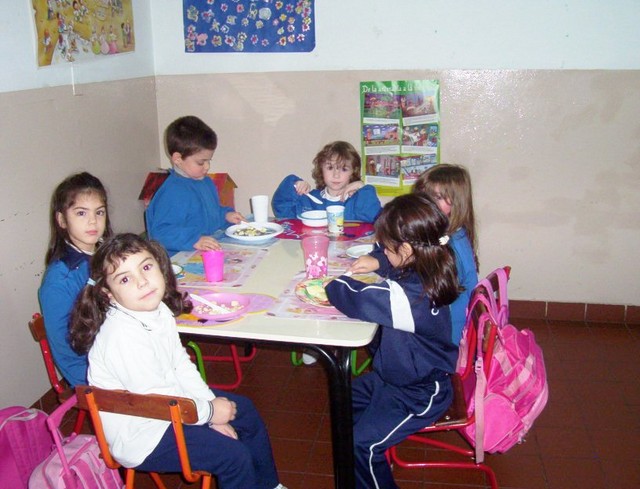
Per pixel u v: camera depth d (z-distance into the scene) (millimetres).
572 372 2926
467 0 3172
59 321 1824
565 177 3291
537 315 3504
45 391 2621
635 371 2926
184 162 2666
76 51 2734
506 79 3215
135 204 3348
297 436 2455
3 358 2355
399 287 1745
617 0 3051
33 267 2494
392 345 1812
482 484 2186
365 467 1795
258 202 2623
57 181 2619
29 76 2428
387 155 3438
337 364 1675
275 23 3365
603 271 3396
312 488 2162
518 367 1830
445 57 3271
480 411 1753
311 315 1769
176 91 3541
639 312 3391
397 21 3262
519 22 3162
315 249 1998
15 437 1717
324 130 3465
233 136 3561
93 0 2850
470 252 2156
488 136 3309
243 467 1664
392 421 1792
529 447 2385
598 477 2215
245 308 1792
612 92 3135
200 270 2154
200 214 2672
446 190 2166
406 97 3326
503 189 3369
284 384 2836
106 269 1565
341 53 3354
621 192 3258
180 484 2219
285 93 3441
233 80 3469
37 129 2469
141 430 1610
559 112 3207
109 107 3027
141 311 1607
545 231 3393
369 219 2740
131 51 3242
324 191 2955
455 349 1910
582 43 3137
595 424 2520
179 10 3438
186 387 1729
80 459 1617
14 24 2326
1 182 2283
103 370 1599
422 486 2184
